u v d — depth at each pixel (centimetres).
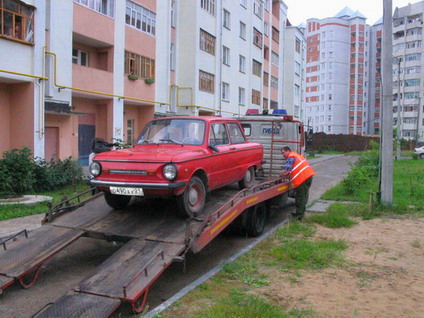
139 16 2333
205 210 674
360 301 509
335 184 1827
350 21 9131
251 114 1372
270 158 1138
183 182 596
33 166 1372
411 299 519
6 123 1597
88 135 2203
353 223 964
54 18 1728
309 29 9425
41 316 420
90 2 1970
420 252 737
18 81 1544
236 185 894
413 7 8119
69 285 584
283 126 1205
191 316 458
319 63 9194
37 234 610
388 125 1142
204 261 689
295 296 523
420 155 3953
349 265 656
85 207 716
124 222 632
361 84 9144
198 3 2819
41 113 1603
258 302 488
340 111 9119
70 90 1834
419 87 8025
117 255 527
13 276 512
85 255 719
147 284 471
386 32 1138
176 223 614
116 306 435
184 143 702
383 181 1152
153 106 2525
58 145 1898
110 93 2125
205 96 2975
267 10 4322
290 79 5053
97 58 2183
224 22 3322
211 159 686
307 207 1180
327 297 521
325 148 5666
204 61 2936
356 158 4059
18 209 1056
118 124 2214
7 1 1438
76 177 1547
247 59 3784
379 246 774
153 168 585
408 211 1114
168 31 2603
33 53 1558
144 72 2398
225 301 498
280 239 810
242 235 830
